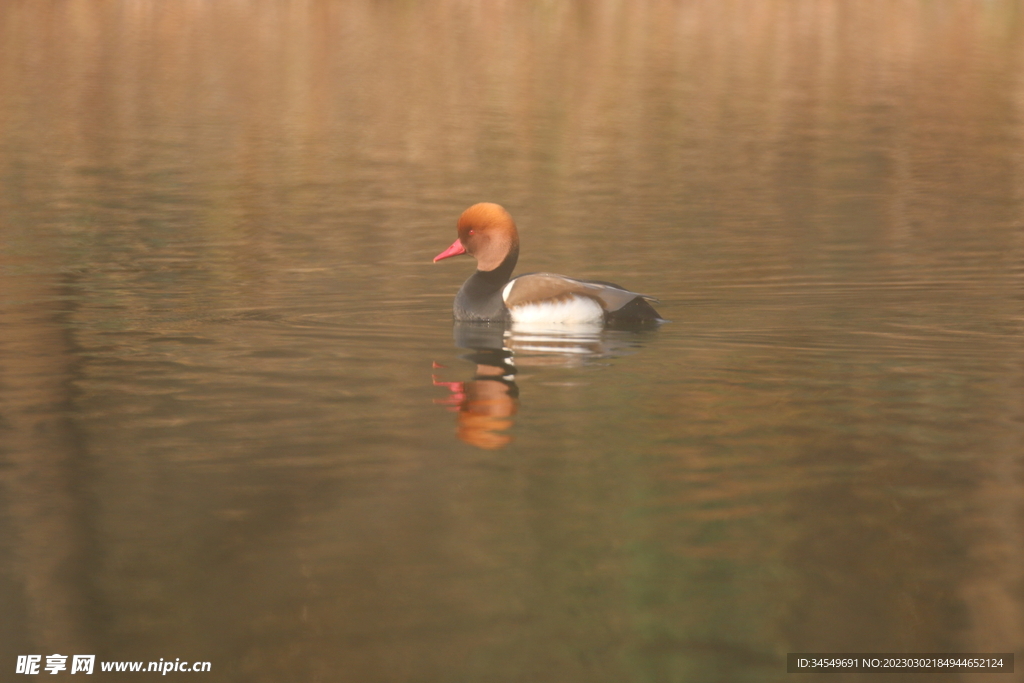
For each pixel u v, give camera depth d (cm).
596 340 1330
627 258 1855
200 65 4675
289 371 1204
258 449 968
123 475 915
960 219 2167
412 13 6425
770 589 727
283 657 661
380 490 878
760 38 5756
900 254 1839
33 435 1009
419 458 941
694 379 1161
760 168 2806
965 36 5828
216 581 743
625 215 2250
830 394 1108
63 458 951
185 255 1898
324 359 1253
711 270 1744
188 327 1406
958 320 1403
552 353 1271
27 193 2484
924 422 1021
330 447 970
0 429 1025
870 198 2414
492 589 731
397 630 686
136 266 1806
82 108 3731
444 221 2217
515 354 1269
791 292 1582
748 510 835
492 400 1095
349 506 850
